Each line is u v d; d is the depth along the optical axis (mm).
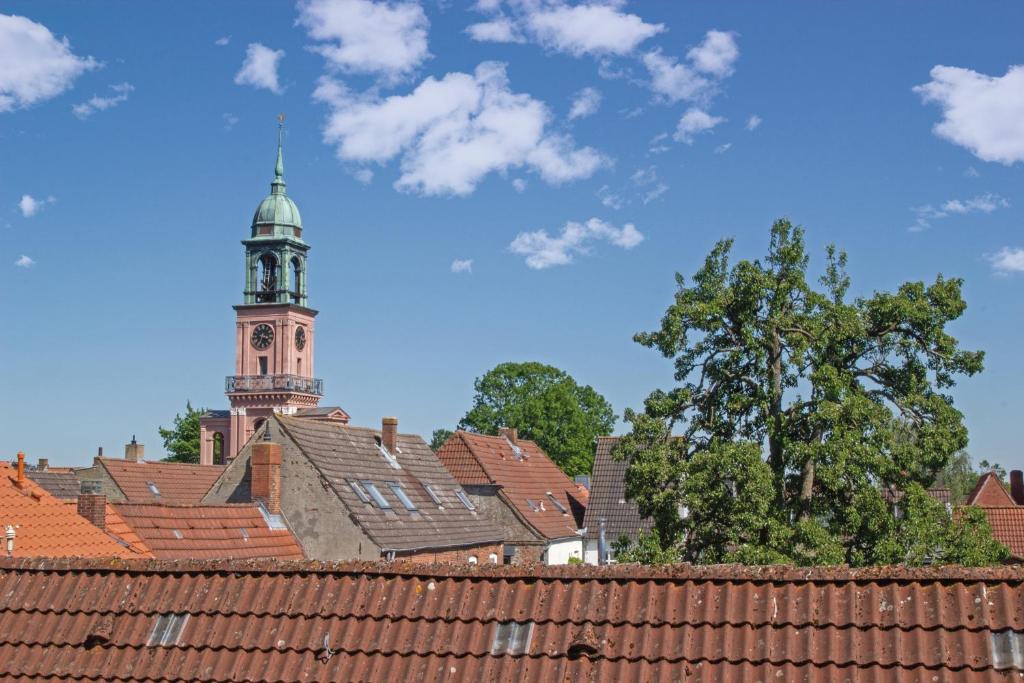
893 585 11312
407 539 40188
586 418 103062
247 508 36500
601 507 61125
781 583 11641
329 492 38219
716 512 30750
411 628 12016
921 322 32000
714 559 30781
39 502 24266
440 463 51250
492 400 103375
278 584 12875
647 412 33094
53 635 12859
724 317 33000
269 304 131000
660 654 11133
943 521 30703
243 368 131125
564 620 11719
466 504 49906
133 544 27188
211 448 132625
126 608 13008
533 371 103438
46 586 13539
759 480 29516
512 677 11266
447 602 12188
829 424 30875
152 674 12156
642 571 12055
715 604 11562
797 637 11047
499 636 11719
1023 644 10430
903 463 30672
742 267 32656
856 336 32375
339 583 12734
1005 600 10852
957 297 32688
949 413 31500
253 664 11961
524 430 101125
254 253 133375
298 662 11883
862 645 10828
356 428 46281
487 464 59031
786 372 32844
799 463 30484
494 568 12469
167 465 62438
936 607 10984
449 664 11500
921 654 10555
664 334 33000
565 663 11266
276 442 39000
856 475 29906
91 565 13641
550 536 56219
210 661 12156
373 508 40062
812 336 31875
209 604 12820
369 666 11695
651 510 32094
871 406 30578
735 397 32688
